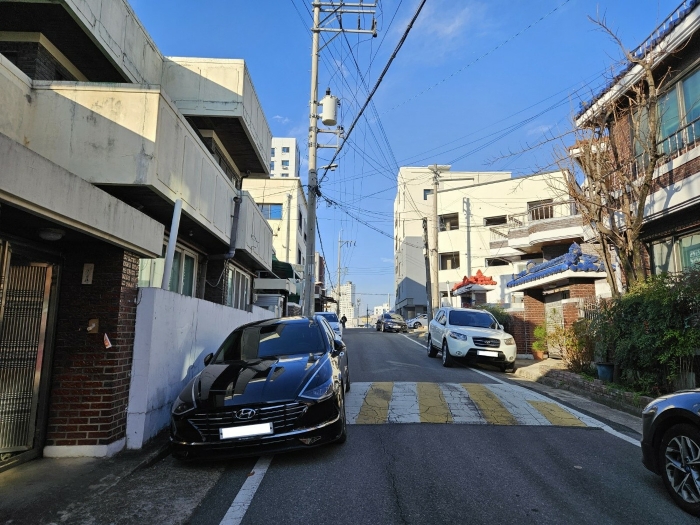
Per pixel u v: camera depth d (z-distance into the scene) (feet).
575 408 25.08
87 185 14.25
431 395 27.07
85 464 15.98
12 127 19.85
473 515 12.04
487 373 38.88
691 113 29.01
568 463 16.08
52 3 20.59
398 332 114.62
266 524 11.78
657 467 13.51
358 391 28.43
